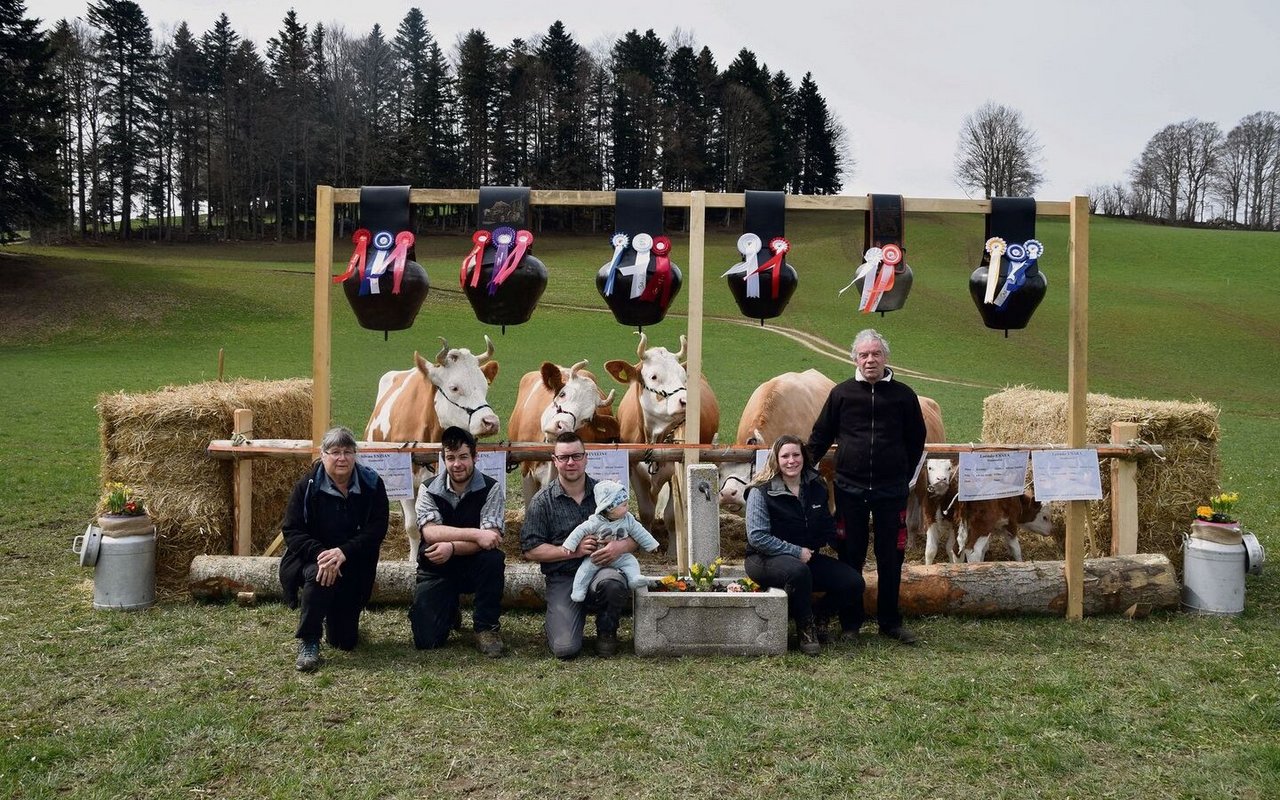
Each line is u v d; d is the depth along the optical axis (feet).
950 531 24.85
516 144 263.29
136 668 15.93
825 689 15.17
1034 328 141.49
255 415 23.68
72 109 200.44
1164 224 290.35
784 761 12.60
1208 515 19.90
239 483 20.92
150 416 20.72
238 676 15.64
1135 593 19.47
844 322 143.02
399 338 125.29
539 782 11.96
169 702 14.43
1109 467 23.39
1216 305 159.84
